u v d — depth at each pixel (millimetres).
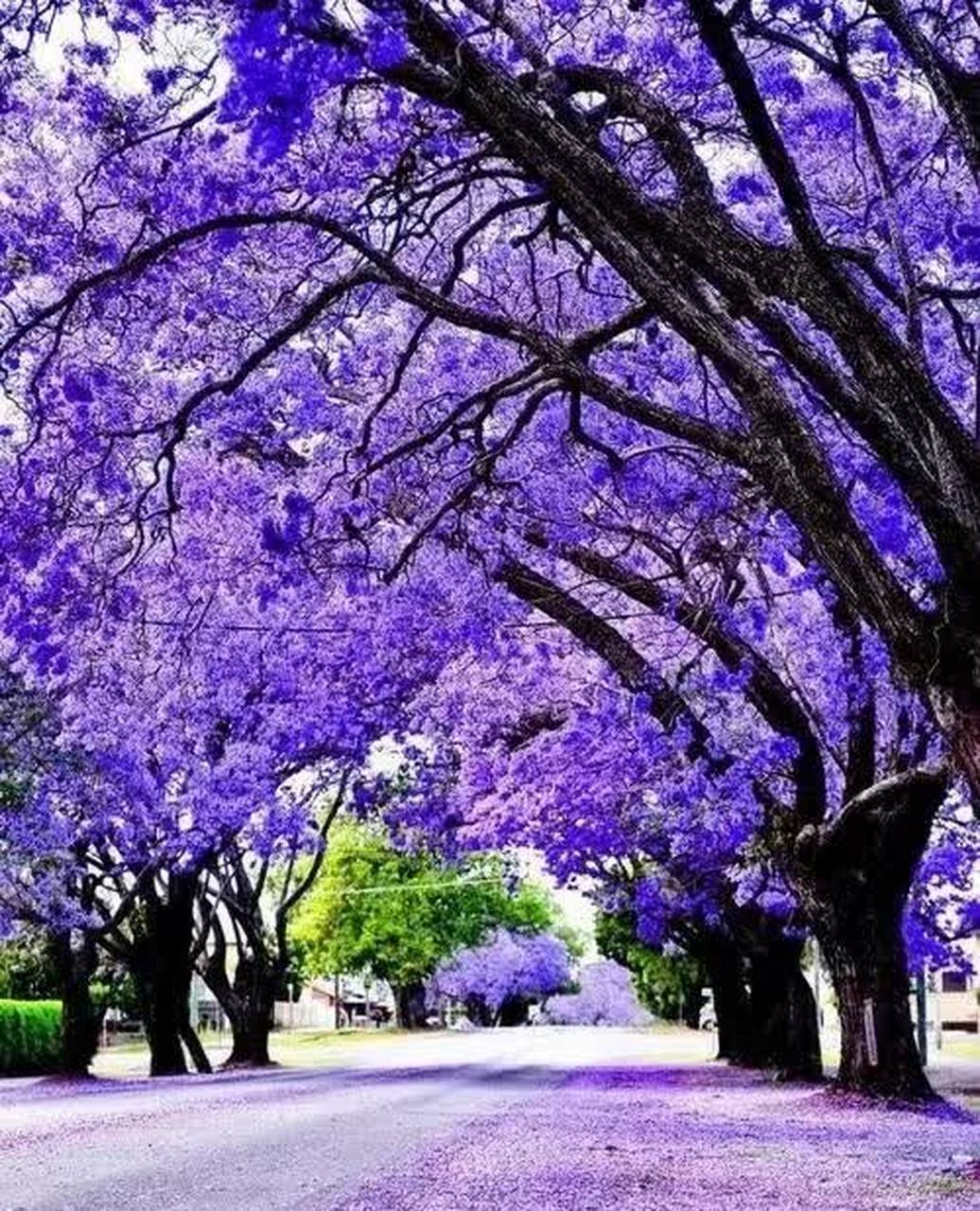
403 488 14047
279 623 17219
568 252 14586
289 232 12891
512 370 14469
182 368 13625
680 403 13750
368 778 27281
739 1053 34531
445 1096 22625
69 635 12789
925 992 40062
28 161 12750
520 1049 51656
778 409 8312
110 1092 24703
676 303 8320
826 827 18125
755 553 14430
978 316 13891
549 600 15383
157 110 11430
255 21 6367
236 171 11812
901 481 8156
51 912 29000
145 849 29688
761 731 18672
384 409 14242
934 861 24859
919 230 12875
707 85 11555
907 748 18094
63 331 11109
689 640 17172
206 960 38312
